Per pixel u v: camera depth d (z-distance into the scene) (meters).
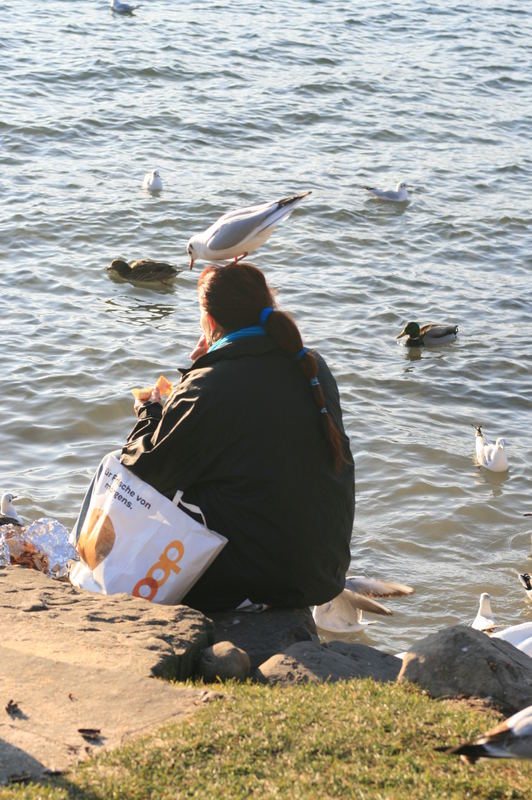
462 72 51.97
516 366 23.02
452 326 23.83
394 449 19.11
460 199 34.16
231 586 7.18
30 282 25.58
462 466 18.70
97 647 6.21
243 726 5.37
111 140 37.25
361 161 37.56
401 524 16.77
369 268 28.12
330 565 7.27
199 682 6.15
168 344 22.83
